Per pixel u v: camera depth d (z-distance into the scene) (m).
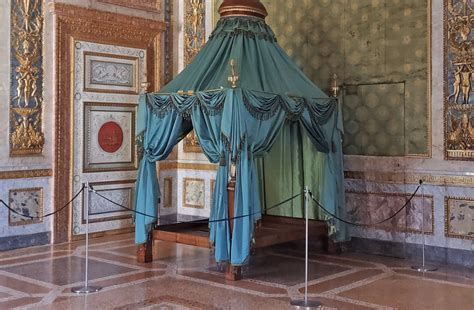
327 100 7.67
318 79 8.73
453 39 7.49
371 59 8.20
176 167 10.46
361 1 8.29
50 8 8.66
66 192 8.91
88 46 9.15
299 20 8.92
